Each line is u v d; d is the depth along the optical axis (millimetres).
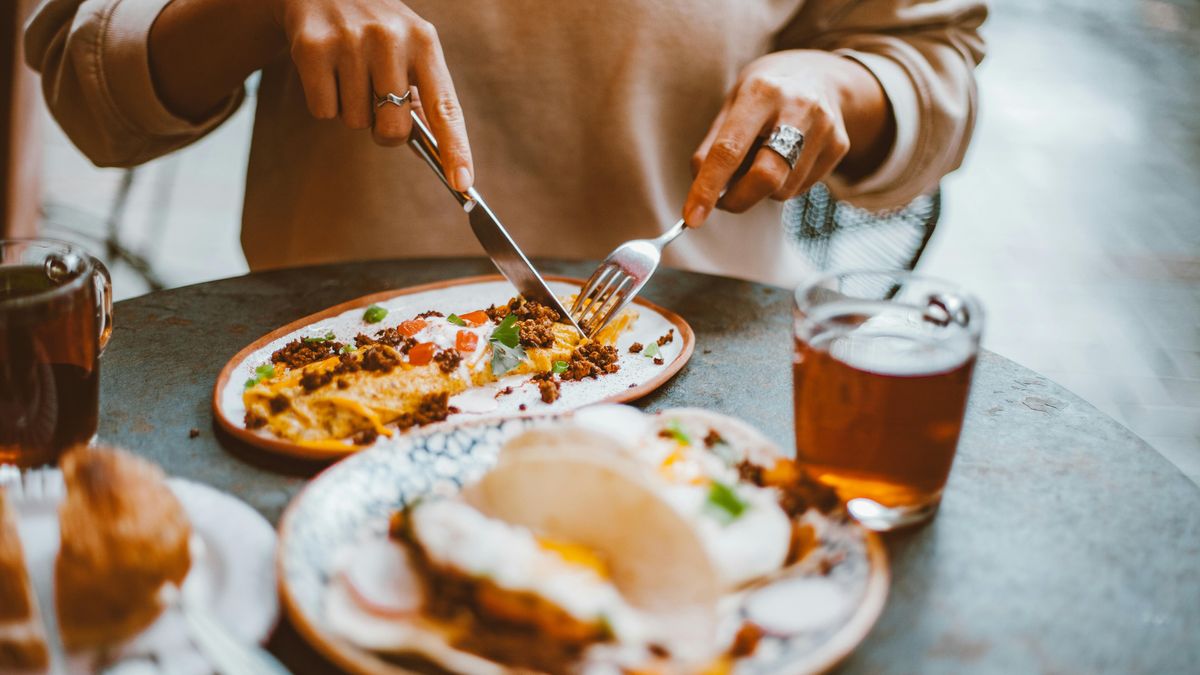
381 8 769
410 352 652
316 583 427
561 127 989
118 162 988
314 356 656
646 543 419
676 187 1047
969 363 480
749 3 1006
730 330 726
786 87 820
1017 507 527
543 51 963
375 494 479
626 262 743
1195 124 3217
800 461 523
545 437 449
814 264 1191
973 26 1062
